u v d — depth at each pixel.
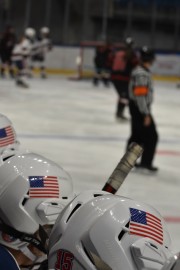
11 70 25.81
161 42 28.42
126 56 14.80
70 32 29.19
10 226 2.38
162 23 28.16
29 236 2.37
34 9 29.47
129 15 27.86
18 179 2.38
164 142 11.98
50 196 2.36
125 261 1.73
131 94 9.03
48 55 28.94
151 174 8.97
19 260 2.42
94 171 8.81
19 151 2.60
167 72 26.86
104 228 1.77
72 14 29.05
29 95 19.45
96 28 28.59
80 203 1.92
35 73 29.25
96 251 1.75
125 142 11.67
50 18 29.42
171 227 6.17
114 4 28.28
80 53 27.55
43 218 2.33
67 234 1.83
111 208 1.80
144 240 1.76
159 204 7.25
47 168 2.41
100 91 22.70
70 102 18.25
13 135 3.38
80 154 10.08
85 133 12.47
